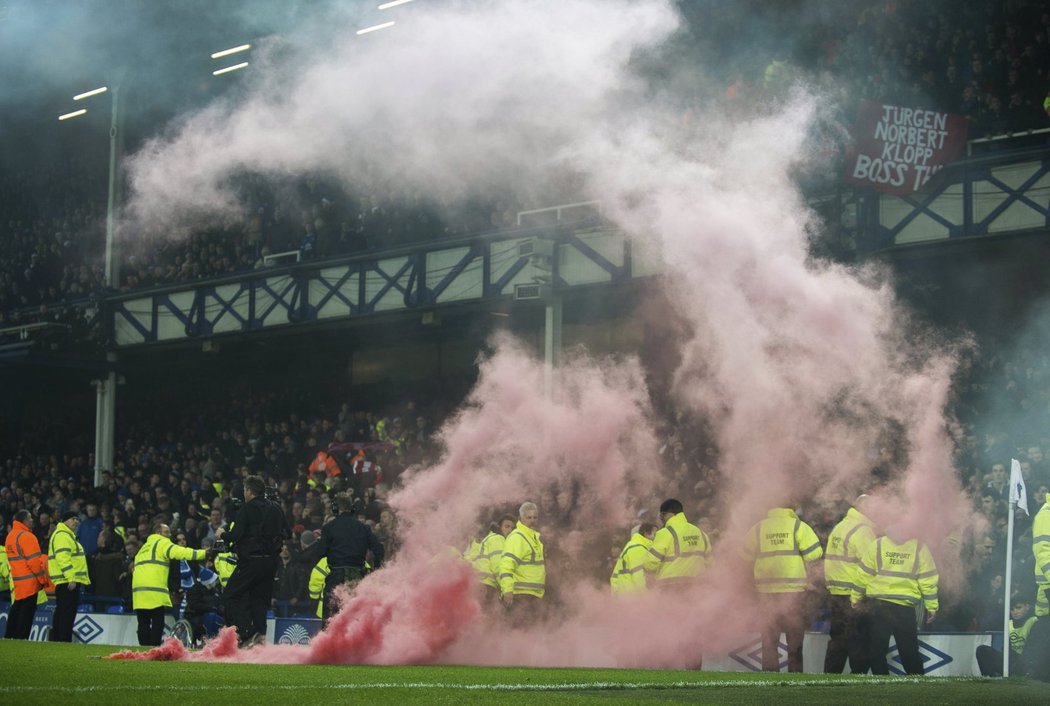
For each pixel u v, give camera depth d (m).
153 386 48.44
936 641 18.97
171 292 42.25
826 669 18.53
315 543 20.45
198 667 15.18
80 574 25.91
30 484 44.75
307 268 39.12
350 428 37.47
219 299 41.34
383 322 39.12
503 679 14.06
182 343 42.19
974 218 27.92
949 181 28.20
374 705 10.76
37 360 41.34
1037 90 28.69
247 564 18.55
